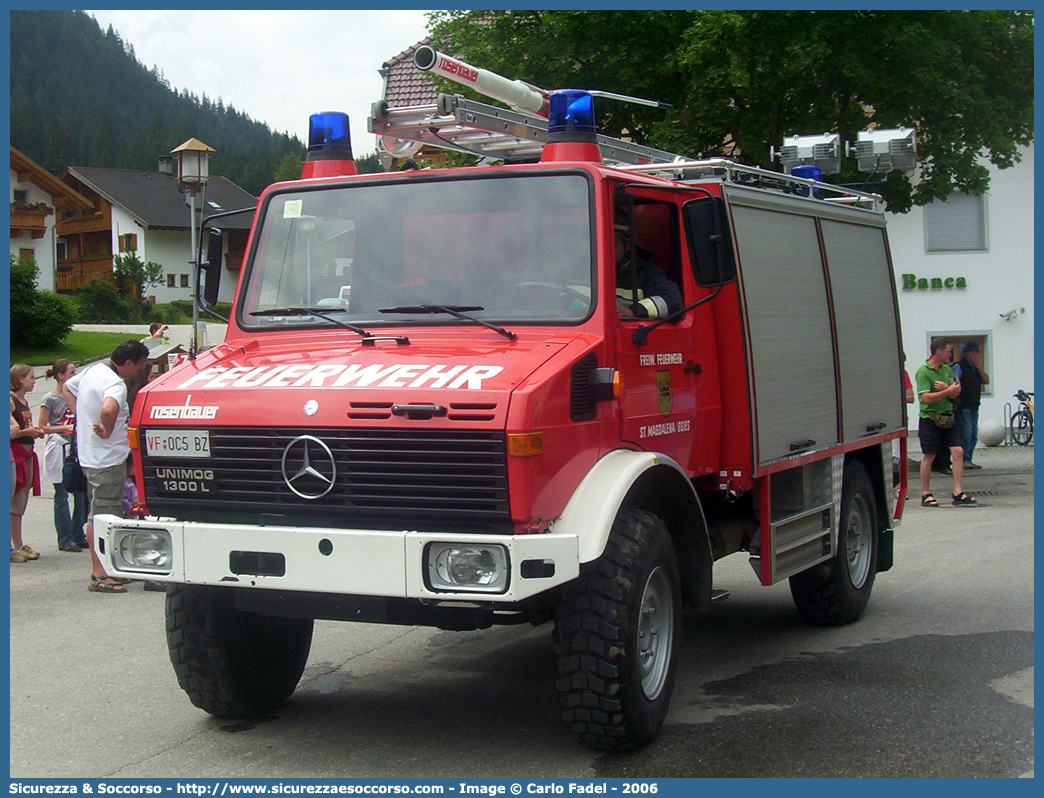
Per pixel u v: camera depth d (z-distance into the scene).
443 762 5.12
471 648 7.45
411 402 4.74
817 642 7.47
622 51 16.59
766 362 6.68
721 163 6.49
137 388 9.55
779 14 15.59
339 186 5.97
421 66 6.20
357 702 6.16
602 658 4.90
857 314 8.33
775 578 6.65
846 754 5.14
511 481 4.60
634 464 5.09
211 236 6.16
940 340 14.12
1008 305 25.02
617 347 5.32
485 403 4.66
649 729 5.13
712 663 6.92
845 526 7.86
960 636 7.50
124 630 7.90
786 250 7.20
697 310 6.23
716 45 15.61
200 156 16.09
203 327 16.86
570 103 5.80
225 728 5.71
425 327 5.45
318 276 5.85
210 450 5.08
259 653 5.77
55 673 6.79
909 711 5.79
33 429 10.51
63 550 11.18
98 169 70.50
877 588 9.26
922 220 24.95
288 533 4.79
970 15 16.86
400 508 4.74
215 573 4.92
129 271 58.88
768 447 6.61
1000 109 17.62
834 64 16.16
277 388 5.00
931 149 17.39
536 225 5.51
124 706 6.11
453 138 7.16
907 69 16.31
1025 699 5.99
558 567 4.57
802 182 7.66
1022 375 25.11
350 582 4.68
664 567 5.33
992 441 22.61
